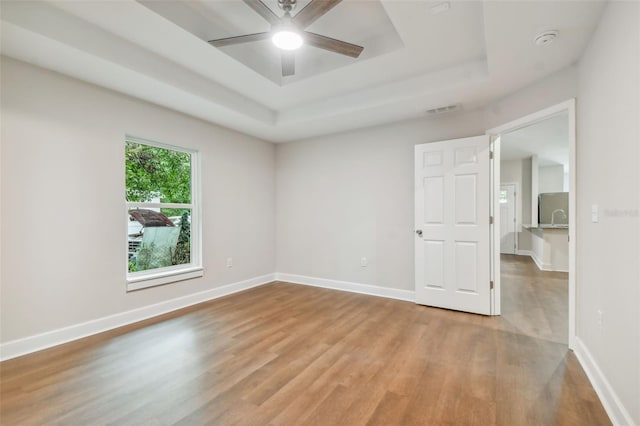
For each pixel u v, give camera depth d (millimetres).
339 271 4492
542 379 2049
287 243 5000
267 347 2549
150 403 1805
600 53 1915
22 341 2402
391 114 3650
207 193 3932
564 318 3240
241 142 4445
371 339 2709
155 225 3436
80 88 2727
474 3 2004
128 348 2525
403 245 3979
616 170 1686
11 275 2355
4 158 2326
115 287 2982
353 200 4363
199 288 3818
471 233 3398
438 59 2764
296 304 3738
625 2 1558
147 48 2602
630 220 1519
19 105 2391
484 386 1973
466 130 3547
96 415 1699
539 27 1986
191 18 2340
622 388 1580
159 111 3340
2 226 2314
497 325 3041
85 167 2768
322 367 2223
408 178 3938
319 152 4672
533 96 2791
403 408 1760
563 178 8406
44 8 2059
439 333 2840
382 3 2008
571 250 2465
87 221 2783
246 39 2162
